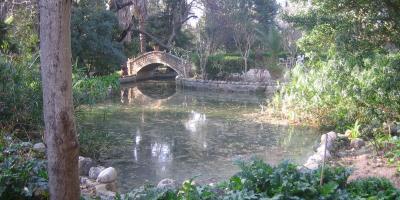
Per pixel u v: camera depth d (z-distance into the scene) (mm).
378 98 9023
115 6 23891
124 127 11578
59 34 3127
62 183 3283
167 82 25672
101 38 19828
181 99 18016
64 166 3268
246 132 11062
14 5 15852
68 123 3242
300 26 10125
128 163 8102
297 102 12148
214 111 14641
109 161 8219
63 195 3295
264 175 4402
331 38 9773
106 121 12430
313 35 9977
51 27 3109
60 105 3193
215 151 9094
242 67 23234
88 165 6902
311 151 9039
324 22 9344
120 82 23484
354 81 9578
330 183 4289
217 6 28547
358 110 9844
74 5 19750
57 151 3242
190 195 4059
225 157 8602
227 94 19766
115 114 13742
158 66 27484
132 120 12703
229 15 28000
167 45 27844
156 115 13711
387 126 8938
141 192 4141
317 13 9695
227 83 21047
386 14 8914
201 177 7211
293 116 12312
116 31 23516
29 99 8023
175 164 8070
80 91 9008
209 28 27641
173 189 4254
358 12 9227
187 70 23844
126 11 24484
